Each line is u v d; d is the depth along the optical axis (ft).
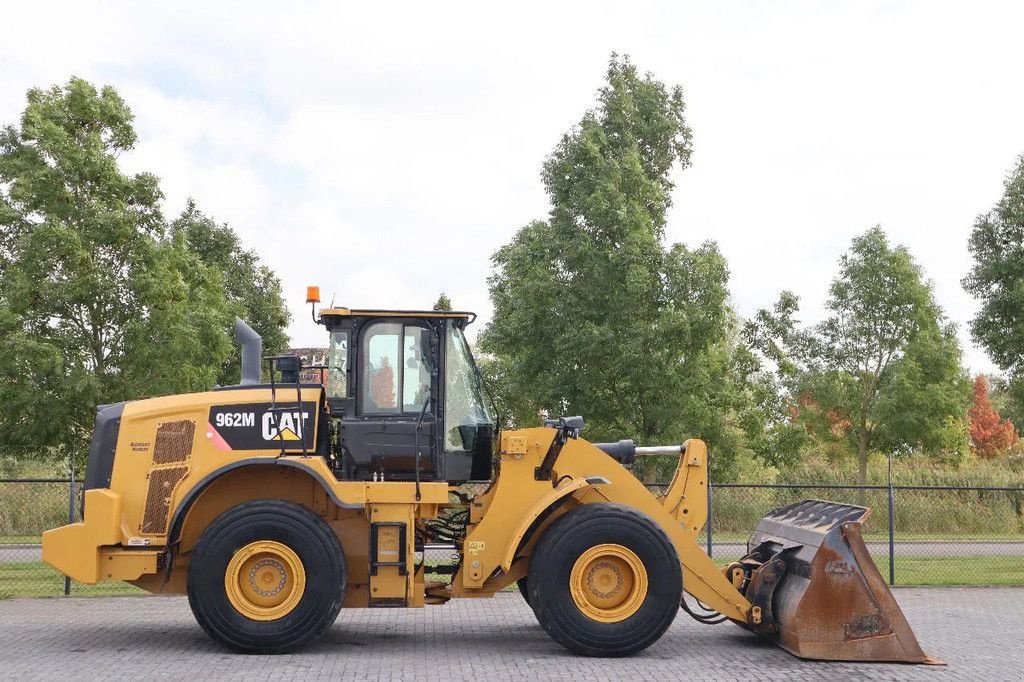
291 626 28.30
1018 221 81.76
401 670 26.53
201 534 28.94
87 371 66.23
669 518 30.58
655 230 81.05
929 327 103.30
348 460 30.17
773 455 91.20
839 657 28.35
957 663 28.40
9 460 95.30
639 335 74.23
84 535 29.30
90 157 67.97
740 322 101.76
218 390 30.99
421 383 30.63
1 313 64.18
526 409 80.59
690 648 30.27
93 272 67.00
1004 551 66.69
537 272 76.69
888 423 99.55
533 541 30.48
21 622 34.65
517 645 30.76
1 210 67.15
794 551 30.22
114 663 27.17
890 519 49.44
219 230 136.15
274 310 144.77
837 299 104.83
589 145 77.51
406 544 29.60
